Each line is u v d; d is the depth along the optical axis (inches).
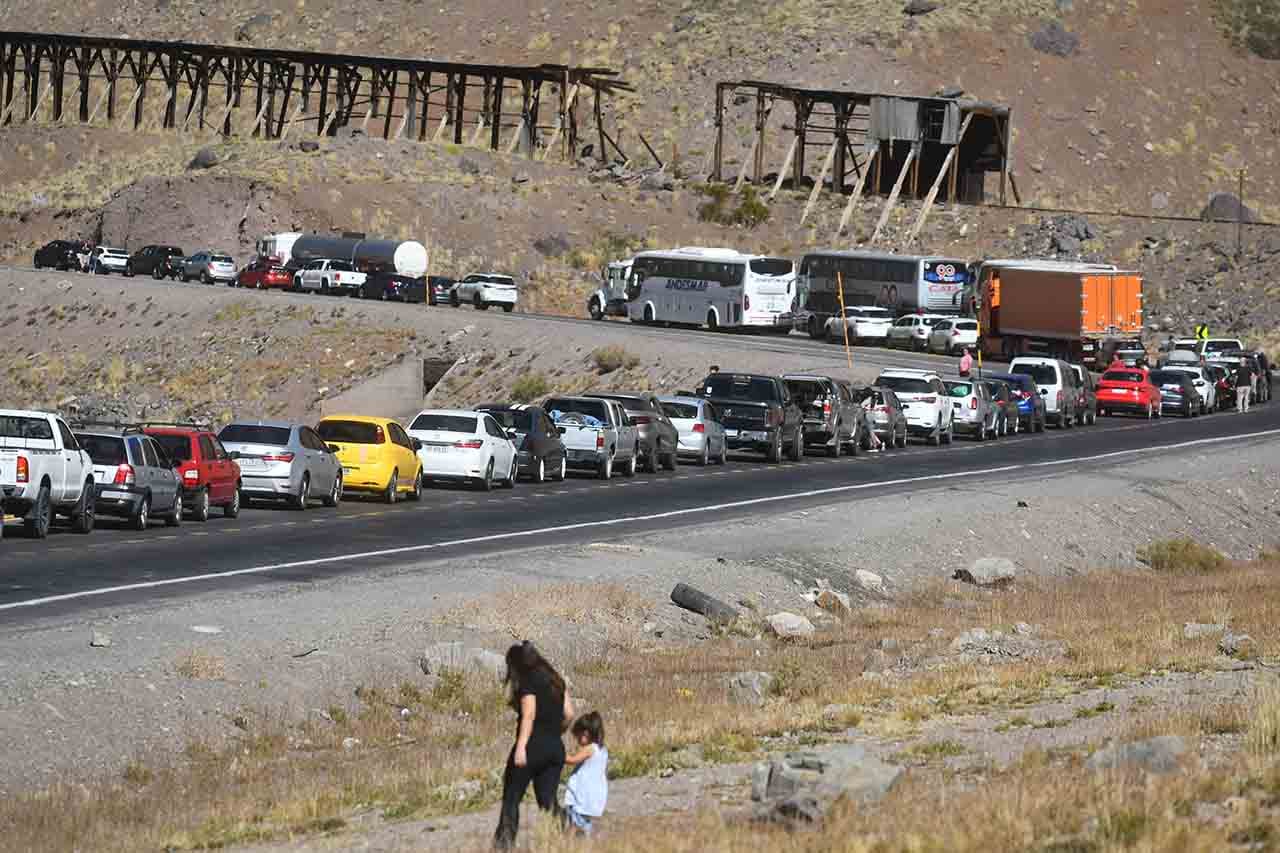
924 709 1610.5
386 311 7229.3
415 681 1839.3
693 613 2336.4
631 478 3885.3
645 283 7765.8
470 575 2369.6
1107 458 4453.7
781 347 6850.4
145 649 1784.0
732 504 3383.4
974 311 7357.3
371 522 2997.0
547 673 1034.7
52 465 2591.0
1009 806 1071.6
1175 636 2110.0
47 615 1953.7
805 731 1518.2
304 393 6702.8
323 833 1214.9
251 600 2102.6
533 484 3730.3
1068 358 6683.1
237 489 3061.0
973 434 5098.4
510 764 1032.2
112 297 7849.4
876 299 7509.8
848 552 2837.1
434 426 3550.7
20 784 1408.7
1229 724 1396.4
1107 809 1047.6
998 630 2244.1
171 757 1517.0
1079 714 1541.6
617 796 1256.8
